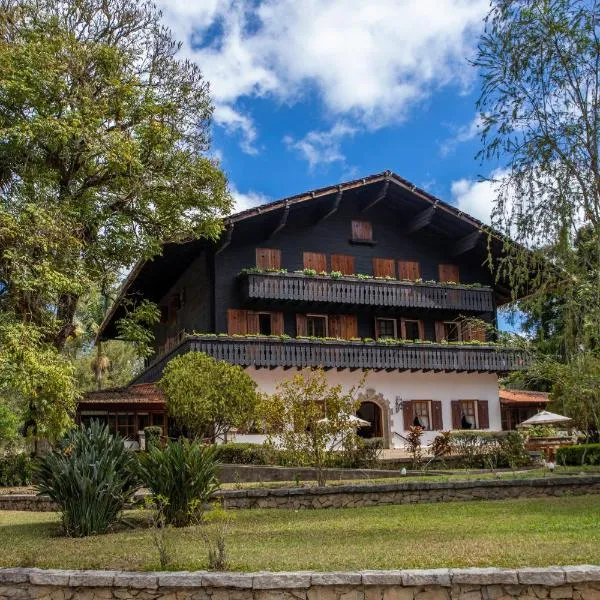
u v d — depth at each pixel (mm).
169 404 20484
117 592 6168
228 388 20469
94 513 9383
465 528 8914
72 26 20281
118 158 18734
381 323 29500
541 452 20594
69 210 18047
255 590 5965
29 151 18031
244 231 27359
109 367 45875
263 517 10969
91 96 19406
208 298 26906
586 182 10672
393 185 28391
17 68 17734
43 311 18328
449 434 20219
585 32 10828
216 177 21266
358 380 27906
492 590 5785
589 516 9680
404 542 7773
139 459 10375
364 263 29250
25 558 7199
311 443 14117
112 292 22062
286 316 27750
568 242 10727
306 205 26859
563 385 11773
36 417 17156
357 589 5891
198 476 10094
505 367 29016
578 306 10828
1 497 14062
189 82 21422
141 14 21016
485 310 29641
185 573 6180
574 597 5727
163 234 21656
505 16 11383
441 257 30734
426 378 29047
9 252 16188
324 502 12102
